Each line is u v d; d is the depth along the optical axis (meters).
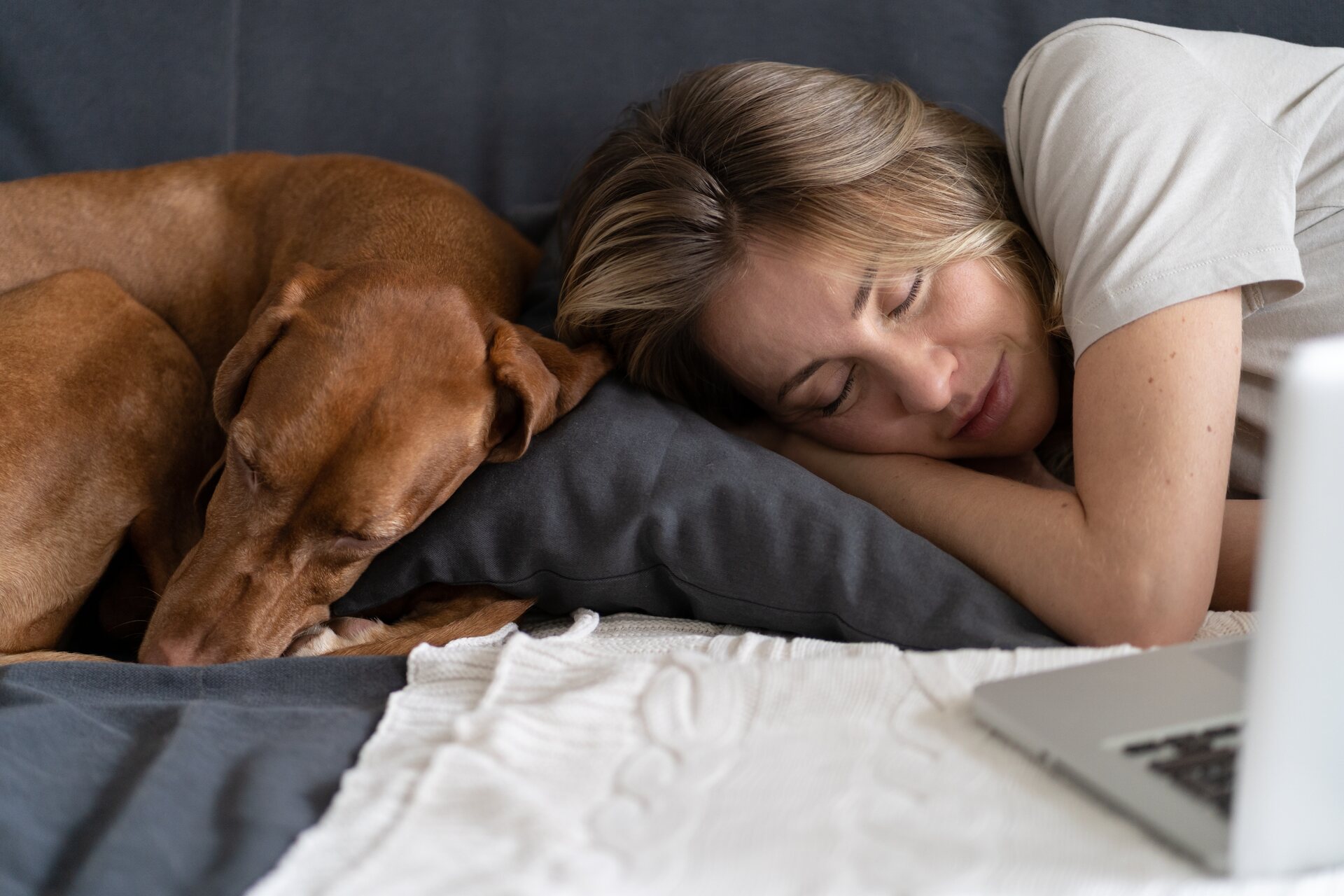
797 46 2.45
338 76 2.53
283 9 2.51
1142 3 2.32
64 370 1.78
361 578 1.67
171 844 1.00
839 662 1.23
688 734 1.13
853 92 1.77
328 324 1.55
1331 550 0.81
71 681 1.39
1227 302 1.44
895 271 1.57
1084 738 1.02
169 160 2.50
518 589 1.64
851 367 1.65
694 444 1.59
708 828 0.97
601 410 1.64
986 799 0.99
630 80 2.50
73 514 1.74
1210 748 0.99
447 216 1.99
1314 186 1.63
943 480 1.59
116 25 2.46
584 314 1.76
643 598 1.63
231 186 2.18
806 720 1.14
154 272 2.10
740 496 1.52
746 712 1.16
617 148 1.88
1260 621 0.84
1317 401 0.80
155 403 1.86
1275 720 0.83
